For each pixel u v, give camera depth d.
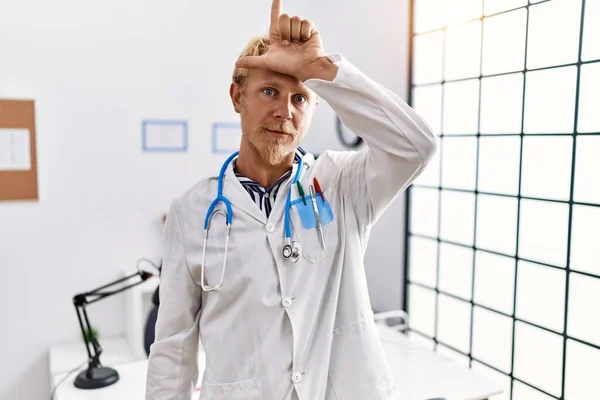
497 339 2.44
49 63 2.40
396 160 0.98
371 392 1.04
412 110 0.96
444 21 2.65
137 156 2.59
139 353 2.40
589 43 1.95
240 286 1.05
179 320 1.15
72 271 2.53
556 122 2.10
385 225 2.93
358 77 0.93
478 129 2.49
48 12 2.37
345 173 1.12
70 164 2.48
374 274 2.94
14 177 2.38
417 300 2.97
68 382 1.88
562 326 2.13
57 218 2.48
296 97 1.01
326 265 1.07
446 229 2.72
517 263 2.32
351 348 1.05
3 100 2.33
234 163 1.17
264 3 2.79
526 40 2.21
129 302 2.48
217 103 2.73
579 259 2.04
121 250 2.60
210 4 2.67
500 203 2.39
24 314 2.46
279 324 1.03
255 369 1.04
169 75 2.62
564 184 2.09
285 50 0.97
